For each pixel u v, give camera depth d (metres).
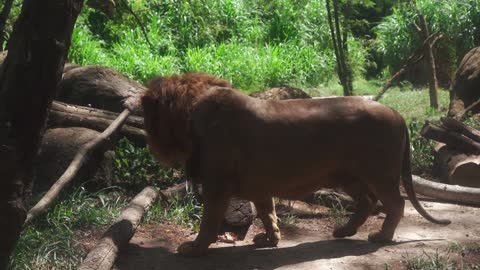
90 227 6.89
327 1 13.17
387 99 15.33
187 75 6.54
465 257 6.41
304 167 6.50
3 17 9.77
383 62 20.44
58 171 7.66
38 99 4.97
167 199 7.70
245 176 6.46
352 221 6.94
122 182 8.16
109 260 5.96
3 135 4.88
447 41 18.73
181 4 19.48
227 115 6.35
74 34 17.11
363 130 6.50
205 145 6.36
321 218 7.73
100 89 9.16
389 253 6.52
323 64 18.59
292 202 8.05
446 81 18.56
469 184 8.84
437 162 9.38
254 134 6.37
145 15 19.28
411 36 19.34
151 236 6.98
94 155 7.91
